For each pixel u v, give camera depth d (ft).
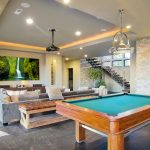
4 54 26.23
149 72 18.26
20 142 10.47
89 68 39.96
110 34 19.62
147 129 12.37
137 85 19.52
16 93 16.74
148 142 10.25
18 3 11.25
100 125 6.86
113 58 37.45
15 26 16.40
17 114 14.52
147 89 18.45
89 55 34.17
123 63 35.94
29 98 15.56
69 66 44.34
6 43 24.80
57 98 17.34
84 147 9.77
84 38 21.95
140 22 13.19
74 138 11.10
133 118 7.11
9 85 26.09
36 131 12.47
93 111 7.36
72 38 21.84
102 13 11.35
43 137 11.29
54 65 32.14
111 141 6.45
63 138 11.11
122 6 10.22
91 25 16.31
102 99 11.46
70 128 13.17
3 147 9.77
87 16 13.84
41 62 30.83
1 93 15.90
